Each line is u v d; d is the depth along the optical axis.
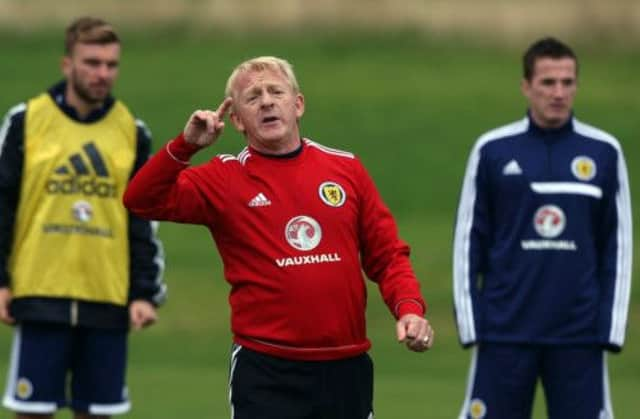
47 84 102.06
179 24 118.31
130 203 22.59
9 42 111.19
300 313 22.61
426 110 100.69
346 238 23.00
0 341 55.06
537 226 29.94
